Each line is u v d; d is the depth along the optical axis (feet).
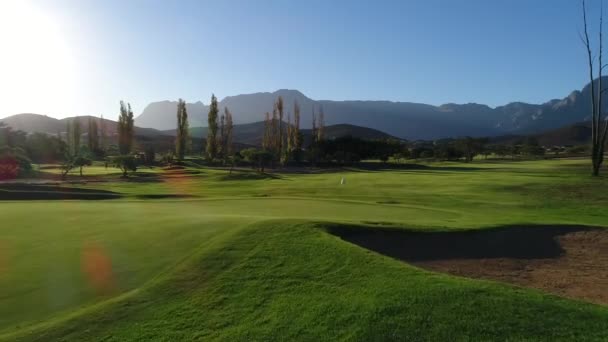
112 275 32.58
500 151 463.01
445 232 45.83
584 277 36.09
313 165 335.06
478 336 22.43
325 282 29.45
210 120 320.70
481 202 84.07
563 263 39.88
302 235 38.96
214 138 322.14
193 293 29.17
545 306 24.67
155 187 149.69
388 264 31.68
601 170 165.99
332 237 38.60
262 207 68.28
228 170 261.24
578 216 65.77
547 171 182.91
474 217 58.75
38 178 190.08
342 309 25.58
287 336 23.61
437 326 23.35
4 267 34.37
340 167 316.60
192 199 82.79
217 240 38.86
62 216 55.16
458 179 142.10
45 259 36.24
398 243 42.73
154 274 32.60
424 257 40.45
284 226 41.78
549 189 101.86
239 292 28.91
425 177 162.81
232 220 46.88
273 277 30.76
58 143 345.72
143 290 29.63
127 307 27.30
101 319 25.89
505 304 24.93
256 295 28.37
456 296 25.98
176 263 34.53
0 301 28.40
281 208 66.95
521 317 23.70
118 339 24.04
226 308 27.02
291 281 29.94
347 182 146.10
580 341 21.62
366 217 56.29
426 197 93.20
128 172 226.99
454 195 97.09
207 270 32.55
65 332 24.59
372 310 25.11
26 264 35.04
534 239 45.91
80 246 39.73
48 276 32.50
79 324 25.32
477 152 418.10
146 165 304.50
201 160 337.52
